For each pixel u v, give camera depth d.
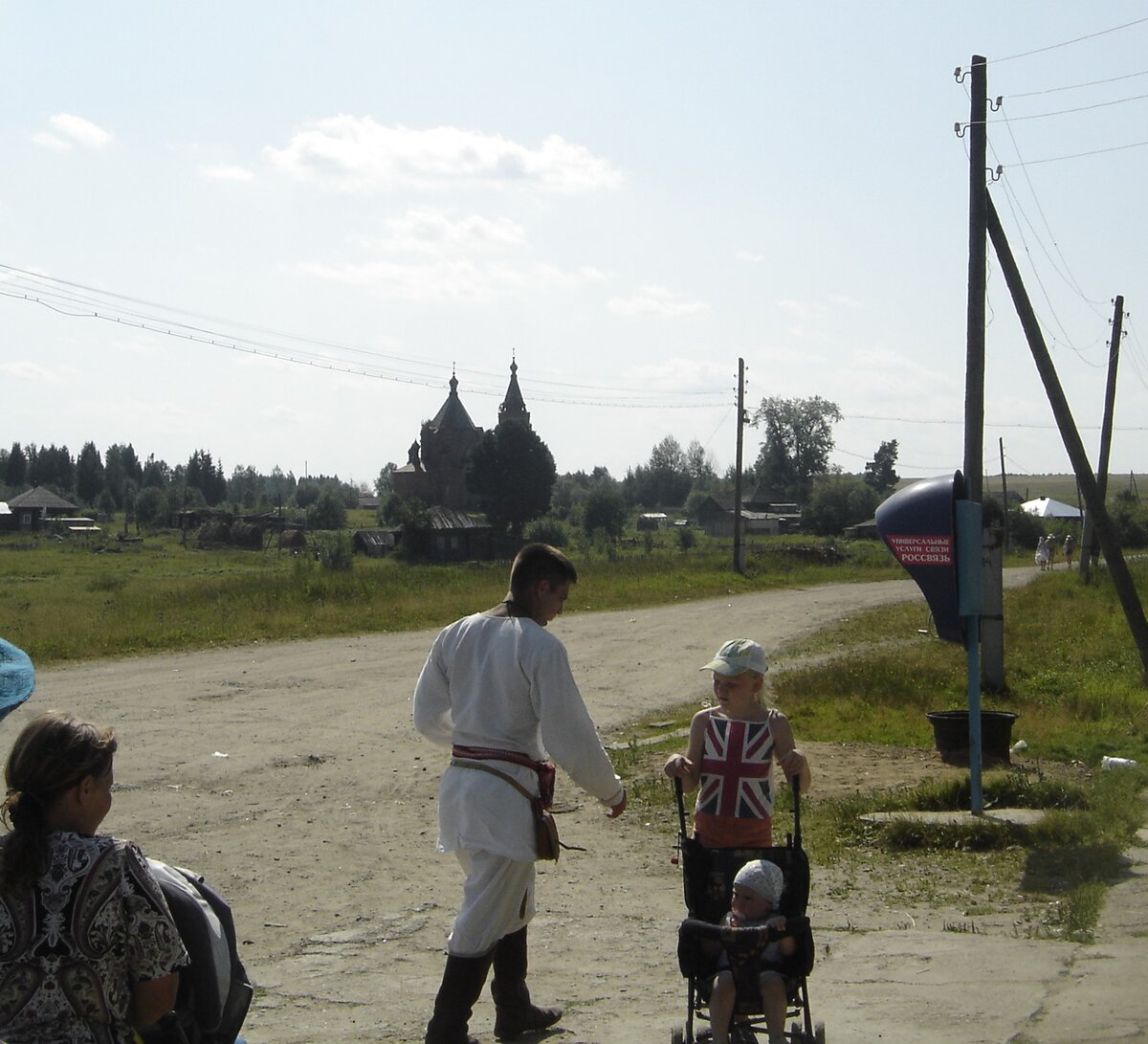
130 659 20.09
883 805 9.89
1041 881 7.96
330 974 6.14
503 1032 5.07
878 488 139.12
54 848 2.80
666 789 11.12
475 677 4.77
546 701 4.64
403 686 17.38
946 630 9.61
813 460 143.50
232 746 12.84
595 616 31.11
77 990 2.76
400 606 28.53
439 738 5.02
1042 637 23.58
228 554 76.00
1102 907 7.20
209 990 3.10
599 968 6.28
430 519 72.75
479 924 4.66
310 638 23.64
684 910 7.55
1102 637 23.23
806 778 5.10
